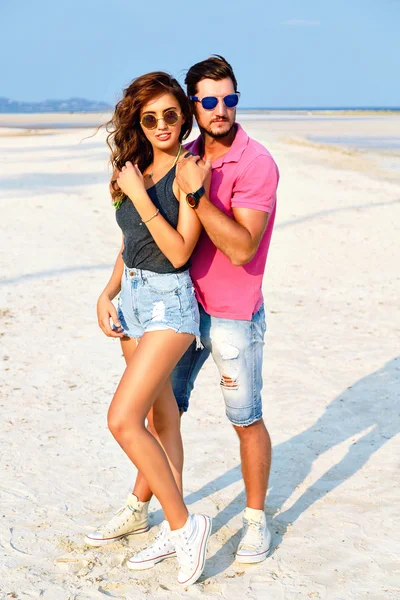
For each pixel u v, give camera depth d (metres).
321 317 7.12
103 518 3.52
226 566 3.12
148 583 2.98
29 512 3.56
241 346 3.09
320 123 64.25
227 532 3.40
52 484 3.86
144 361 2.82
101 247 10.30
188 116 2.96
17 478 3.92
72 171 18.75
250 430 3.19
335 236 11.14
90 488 3.83
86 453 4.25
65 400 5.09
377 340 6.38
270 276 8.84
